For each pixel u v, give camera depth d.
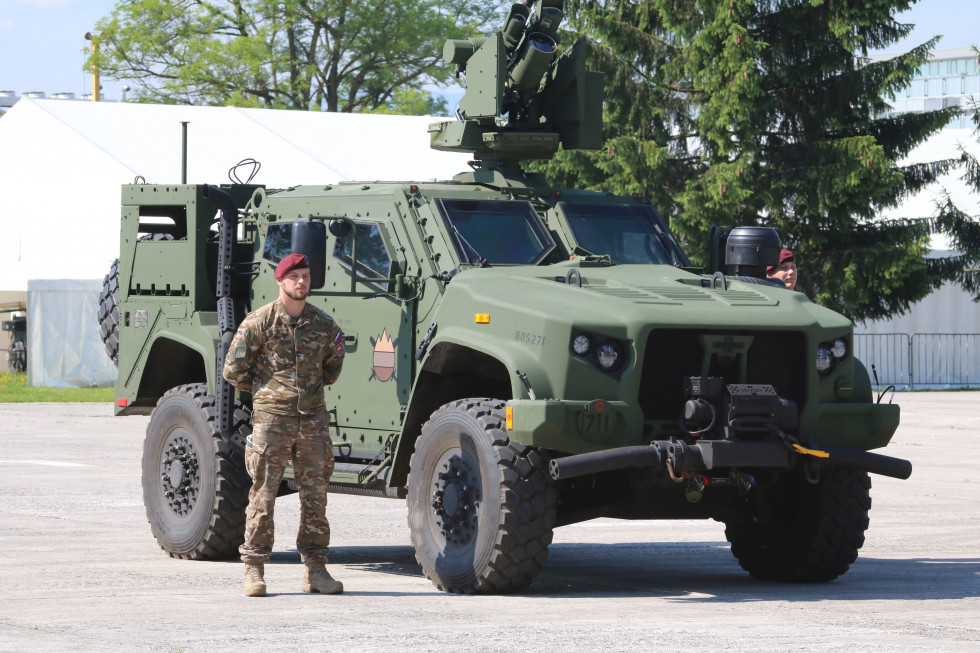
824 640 14.30
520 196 20.86
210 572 19.72
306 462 17.42
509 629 14.80
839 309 68.38
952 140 100.88
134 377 23.50
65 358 73.69
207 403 21.58
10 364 80.94
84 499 29.00
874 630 14.98
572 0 70.94
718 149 68.00
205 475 21.14
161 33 127.56
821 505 19.02
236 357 17.08
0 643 13.88
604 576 19.91
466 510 17.56
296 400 17.16
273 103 132.38
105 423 52.12
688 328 17.39
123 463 37.12
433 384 18.94
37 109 77.50
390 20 131.62
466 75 22.28
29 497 29.27
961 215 71.44
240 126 85.31
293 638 14.20
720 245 21.77
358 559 21.59
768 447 17.34
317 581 17.52
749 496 19.39
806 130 68.00
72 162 75.75
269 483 17.20
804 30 66.38
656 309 17.41
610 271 19.69
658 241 21.19
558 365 16.97
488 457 17.14
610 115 70.94
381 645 13.80
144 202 23.38
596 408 16.78
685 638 14.30
